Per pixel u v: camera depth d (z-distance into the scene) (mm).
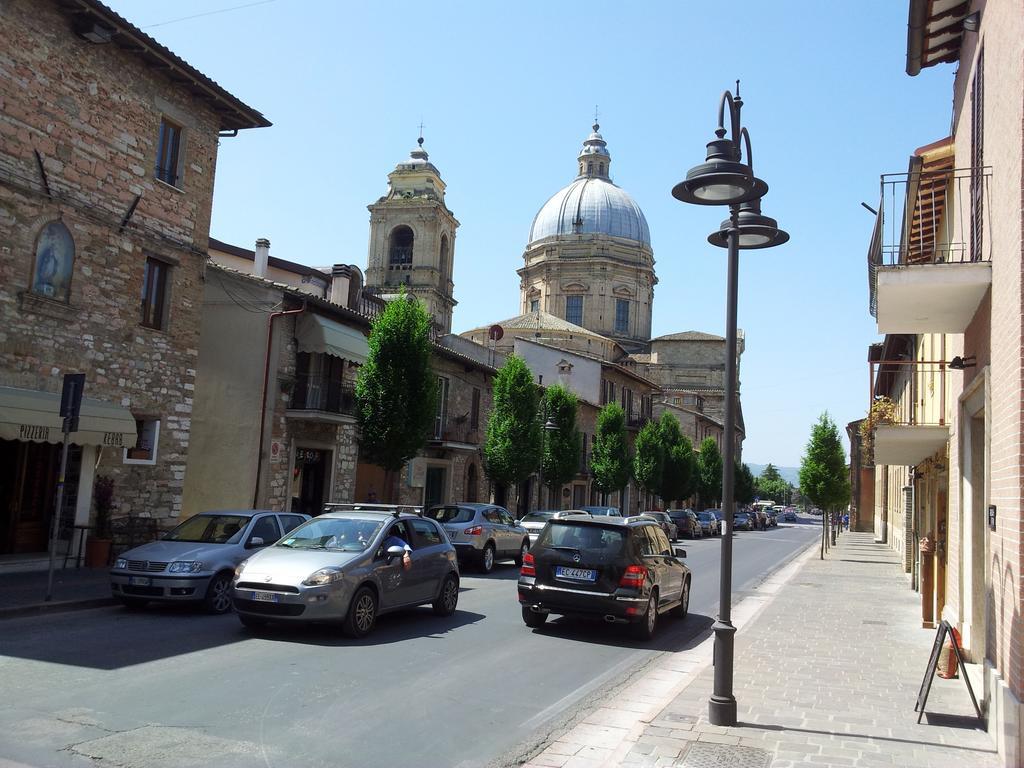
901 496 32406
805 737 6945
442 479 31859
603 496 49844
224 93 18891
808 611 15930
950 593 11836
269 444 21250
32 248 14930
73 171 15742
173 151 18594
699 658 11109
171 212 18297
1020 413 6121
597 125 87500
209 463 21422
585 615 12234
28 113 14797
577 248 78250
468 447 31969
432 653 10117
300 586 10258
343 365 24297
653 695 8773
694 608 16422
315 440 23219
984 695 7660
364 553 11195
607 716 7781
